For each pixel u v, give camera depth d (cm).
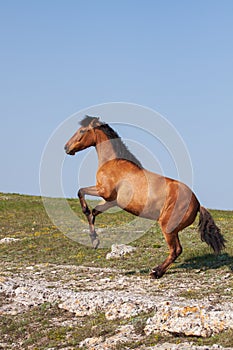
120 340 1143
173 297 1440
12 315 1459
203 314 1153
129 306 1323
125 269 1928
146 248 2228
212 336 1098
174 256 1702
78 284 1692
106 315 1321
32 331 1330
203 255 2005
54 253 2297
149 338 1133
